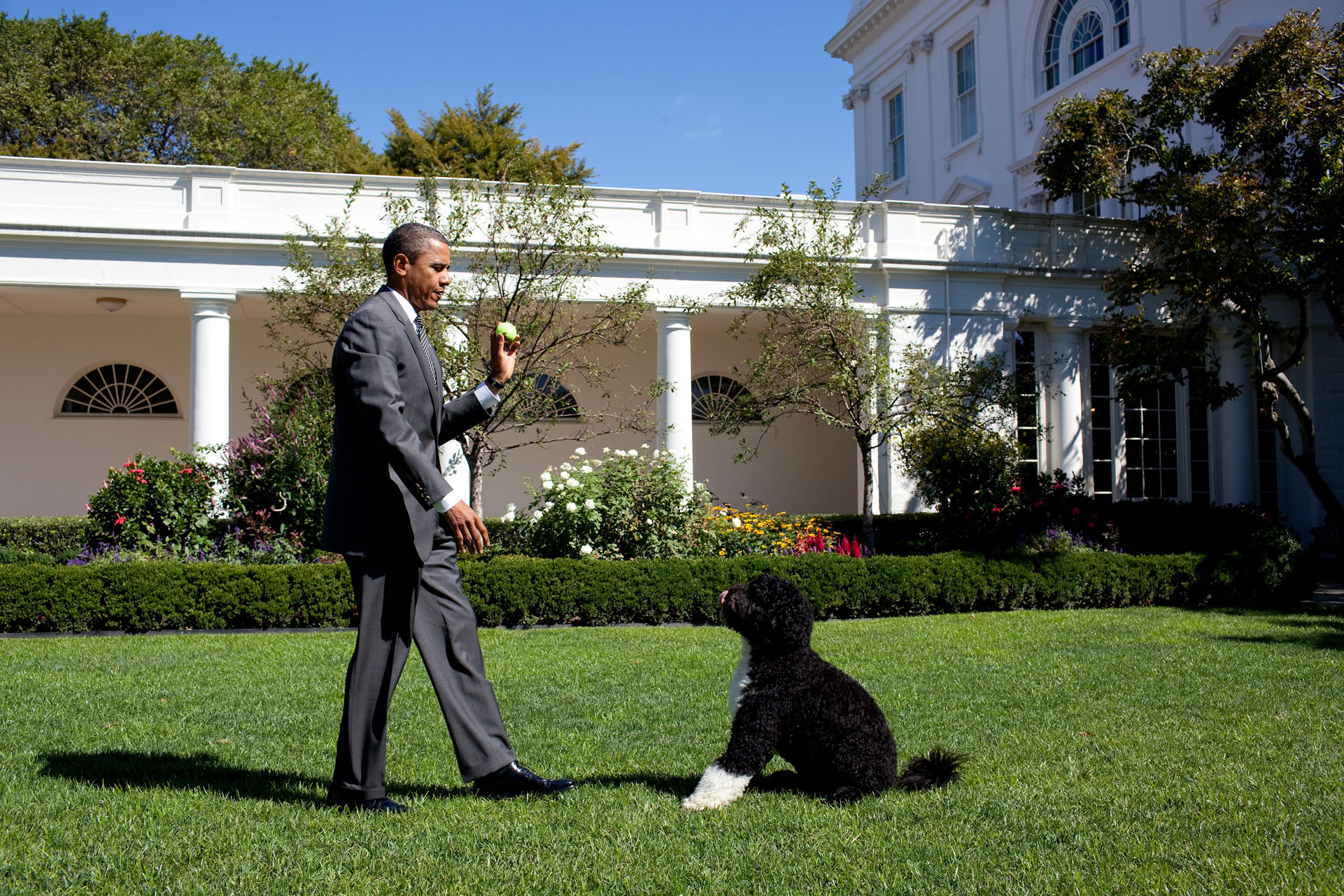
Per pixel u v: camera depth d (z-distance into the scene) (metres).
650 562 9.62
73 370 16.39
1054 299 16.77
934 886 2.65
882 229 16.22
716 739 4.65
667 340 14.94
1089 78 20.41
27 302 14.87
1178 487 18.09
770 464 19.19
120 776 3.83
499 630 9.01
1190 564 11.38
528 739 4.64
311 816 3.26
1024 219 16.88
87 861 2.81
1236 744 4.46
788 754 3.59
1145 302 17.06
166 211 13.77
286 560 10.38
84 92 27.42
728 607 3.57
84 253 13.41
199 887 2.60
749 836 3.05
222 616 8.88
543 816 3.28
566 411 17.89
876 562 10.25
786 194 13.34
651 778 3.90
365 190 14.12
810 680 3.53
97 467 16.39
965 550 11.99
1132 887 2.63
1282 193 12.41
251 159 28.86
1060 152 15.18
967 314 16.19
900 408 14.13
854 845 2.95
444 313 11.20
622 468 11.19
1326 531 16.97
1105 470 17.56
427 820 3.22
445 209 13.59
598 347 17.83
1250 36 17.06
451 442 11.91
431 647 3.48
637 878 2.70
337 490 3.38
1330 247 11.91
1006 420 15.84
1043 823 3.21
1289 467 18.17
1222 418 17.77
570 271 12.20
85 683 6.07
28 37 27.22
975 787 3.67
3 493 16.02
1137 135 14.47
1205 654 7.45
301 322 11.97
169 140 28.20
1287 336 17.83
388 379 3.25
